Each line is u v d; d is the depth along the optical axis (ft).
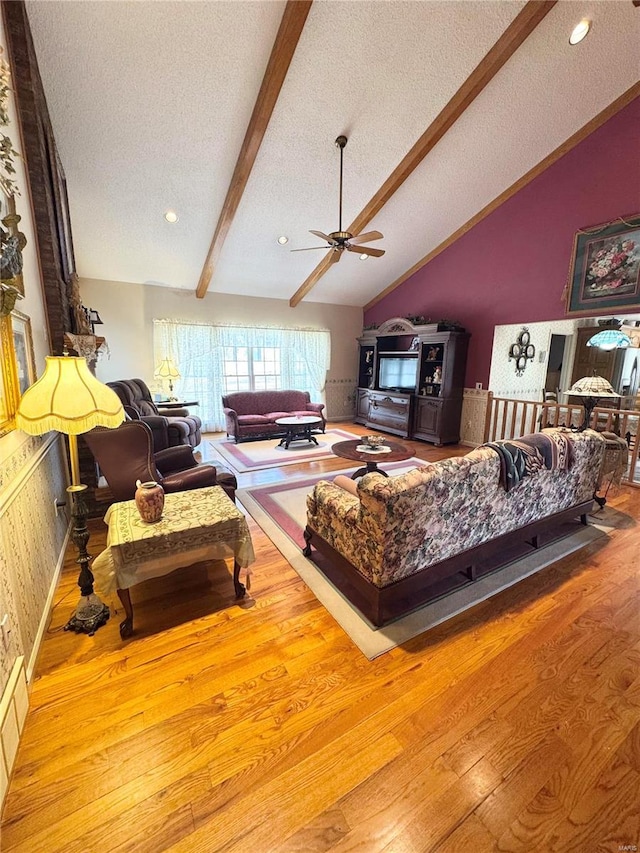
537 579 7.79
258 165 13.12
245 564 6.94
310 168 13.56
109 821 3.79
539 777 4.18
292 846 3.60
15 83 7.88
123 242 16.60
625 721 4.82
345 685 5.34
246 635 6.28
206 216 15.51
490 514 7.28
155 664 5.68
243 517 7.01
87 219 14.80
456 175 15.02
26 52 7.79
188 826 3.76
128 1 8.18
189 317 21.77
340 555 7.34
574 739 4.59
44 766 4.26
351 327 27.17
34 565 6.21
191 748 4.48
